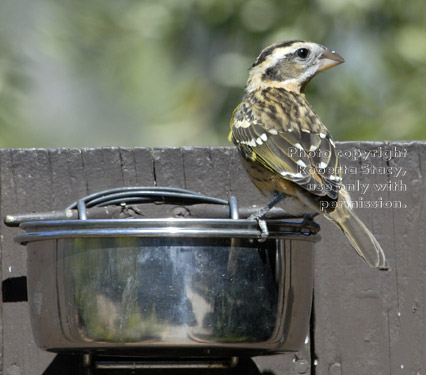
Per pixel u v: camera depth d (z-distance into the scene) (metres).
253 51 17.55
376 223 8.23
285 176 7.80
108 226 6.59
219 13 17.47
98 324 6.60
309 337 8.07
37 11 17.91
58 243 6.75
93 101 20.17
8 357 7.90
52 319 6.77
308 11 17.36
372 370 8.05
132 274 6.59
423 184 8.28
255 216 7.85
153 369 7.91
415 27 17.38
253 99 9.12
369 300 8.12
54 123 19.98
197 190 8.26
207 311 6.62
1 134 16.98
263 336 6.76
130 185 8.21
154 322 6.57
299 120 8.56
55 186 8.16
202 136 17.80
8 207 8.10
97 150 8.22
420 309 8.12
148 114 18.42
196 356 7.35
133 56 18.33
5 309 7.95
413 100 17.08
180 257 6.62
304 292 7.05
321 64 9.66
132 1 18.39
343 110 17.14
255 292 6.74
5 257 8.02
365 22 17.39
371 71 17.42
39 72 18.44
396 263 8.18
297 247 6.97
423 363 8.07
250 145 8.25
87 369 7.83
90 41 18.28
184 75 18.20
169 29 18.09
